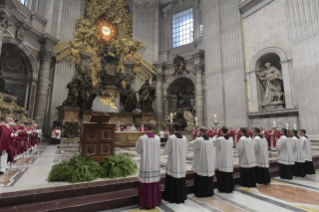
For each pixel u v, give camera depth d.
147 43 19.28
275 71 10.54
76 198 3.01
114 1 19.19
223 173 3.71
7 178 3.67
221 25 13.73
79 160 3.83
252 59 11.65
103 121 4.17
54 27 13.47
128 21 19.80
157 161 3.04
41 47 12.54
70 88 12.74
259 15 11.48
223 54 13.34
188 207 2.97
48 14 13.28
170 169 3.21
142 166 2.96
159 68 18.27
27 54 11.56
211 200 3.27
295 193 3.62
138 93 16.92
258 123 10.97
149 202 2.86
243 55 12.05
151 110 16.27
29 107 11.66
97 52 17.11
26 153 6.81
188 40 18.83
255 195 3.52
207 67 14.39
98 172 3.77
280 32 10.25
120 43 18.53
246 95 11.63
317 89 8.28
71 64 14.62
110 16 18.98
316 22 8.57
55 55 13.23
